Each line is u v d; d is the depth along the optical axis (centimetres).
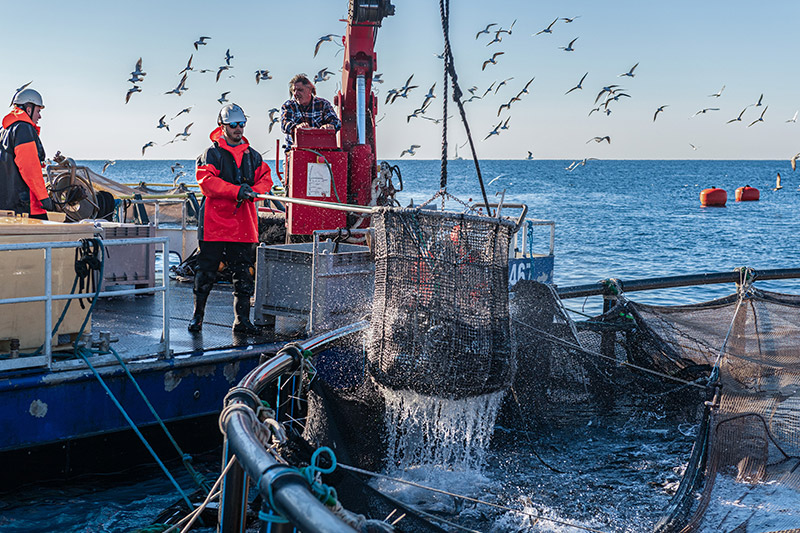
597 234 4094
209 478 592
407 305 455
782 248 3497
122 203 1156
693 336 721
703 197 7044
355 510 370
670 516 401
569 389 626
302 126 927
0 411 520
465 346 448
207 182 691
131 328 739
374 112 1020
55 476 559
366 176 938
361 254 748
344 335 529
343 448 459
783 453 477
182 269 1073
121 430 584
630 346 707
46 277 541
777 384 604
